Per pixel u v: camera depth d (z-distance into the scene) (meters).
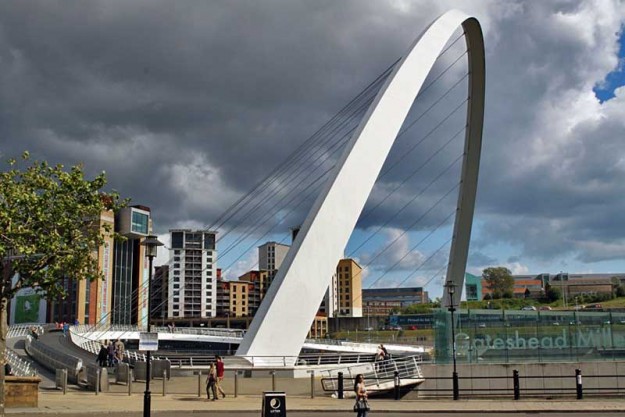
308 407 21.83
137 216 148.75
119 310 139.62
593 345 29.67
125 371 29.39
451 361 29.89
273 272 188.50
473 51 51.06
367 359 46.53
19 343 51.62
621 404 22.89
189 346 97.75
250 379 29.69
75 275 20.61
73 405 21.50
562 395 27.55
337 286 158.25
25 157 20.14
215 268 171.50
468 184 55.53
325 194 36.66
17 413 18.81
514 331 29.97
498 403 23.72
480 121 54.06
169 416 19.72
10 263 19.44
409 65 41.31
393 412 20.92
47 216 19.78
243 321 154.25
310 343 68.94
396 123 39.56
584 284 163.75
